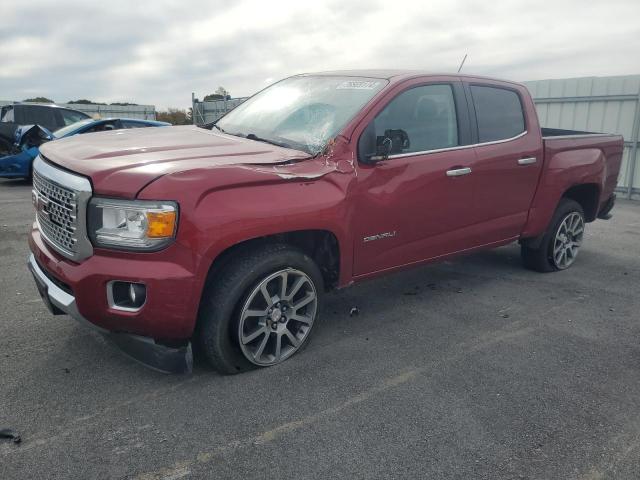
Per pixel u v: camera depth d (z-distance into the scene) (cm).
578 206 546
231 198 285
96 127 1091
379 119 363
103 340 358
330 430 270
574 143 523
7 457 242
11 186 1039
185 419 275
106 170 273
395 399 299
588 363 350
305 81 439
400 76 392
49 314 399
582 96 1080
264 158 317
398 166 368
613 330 405
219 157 309
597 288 503
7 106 1181
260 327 318
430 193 390
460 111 418
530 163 471
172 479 232
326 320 409
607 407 298
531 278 529
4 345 347
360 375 325
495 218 457
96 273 269
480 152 426
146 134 384
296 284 329
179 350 293
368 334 385
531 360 352
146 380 311
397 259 389
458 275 534
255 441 259
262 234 296
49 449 248
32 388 298
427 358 350
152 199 262
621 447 263
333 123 356
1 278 479
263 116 411
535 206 495
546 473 243
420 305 447
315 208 317
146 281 266
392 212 368
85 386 302
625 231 760
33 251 323
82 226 271
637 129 1012
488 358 353
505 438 267
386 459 249
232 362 312
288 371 327
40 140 1013
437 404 296
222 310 297
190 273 273
